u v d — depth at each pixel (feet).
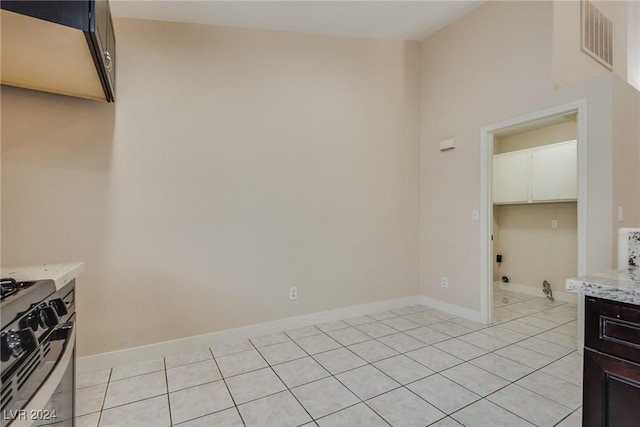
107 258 7.70
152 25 8.17
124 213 7.84
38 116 7.05
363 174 11.28
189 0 7.68
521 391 6.44
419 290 12.59
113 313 7.76
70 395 4.33
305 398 6.31
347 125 10.96
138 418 5.74
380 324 10.37
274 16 9.00
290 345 8.80
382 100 11.69
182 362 7.87
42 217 7.10
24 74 5.85
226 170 9.00
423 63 12.51
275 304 9.73
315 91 10.37
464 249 10.97
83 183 7.46
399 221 12.06
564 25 9.19
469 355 8.08
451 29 11.37
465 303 10.96
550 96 8.80
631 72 14.07
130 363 7.86
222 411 5.94
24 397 2.71
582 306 8.14
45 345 3.25
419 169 12.59
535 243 14.01
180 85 8.44
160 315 8.22
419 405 6.04
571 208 12.86
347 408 5.99
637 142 9.11
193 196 8.58
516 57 9.53
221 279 8.94
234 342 9.05
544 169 12.67
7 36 4.34
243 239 9.25
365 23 10.33
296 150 10.04
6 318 2.54
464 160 10.97
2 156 6.77
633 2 12.58
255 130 9.41
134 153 7.93
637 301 3.27
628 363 3.40
